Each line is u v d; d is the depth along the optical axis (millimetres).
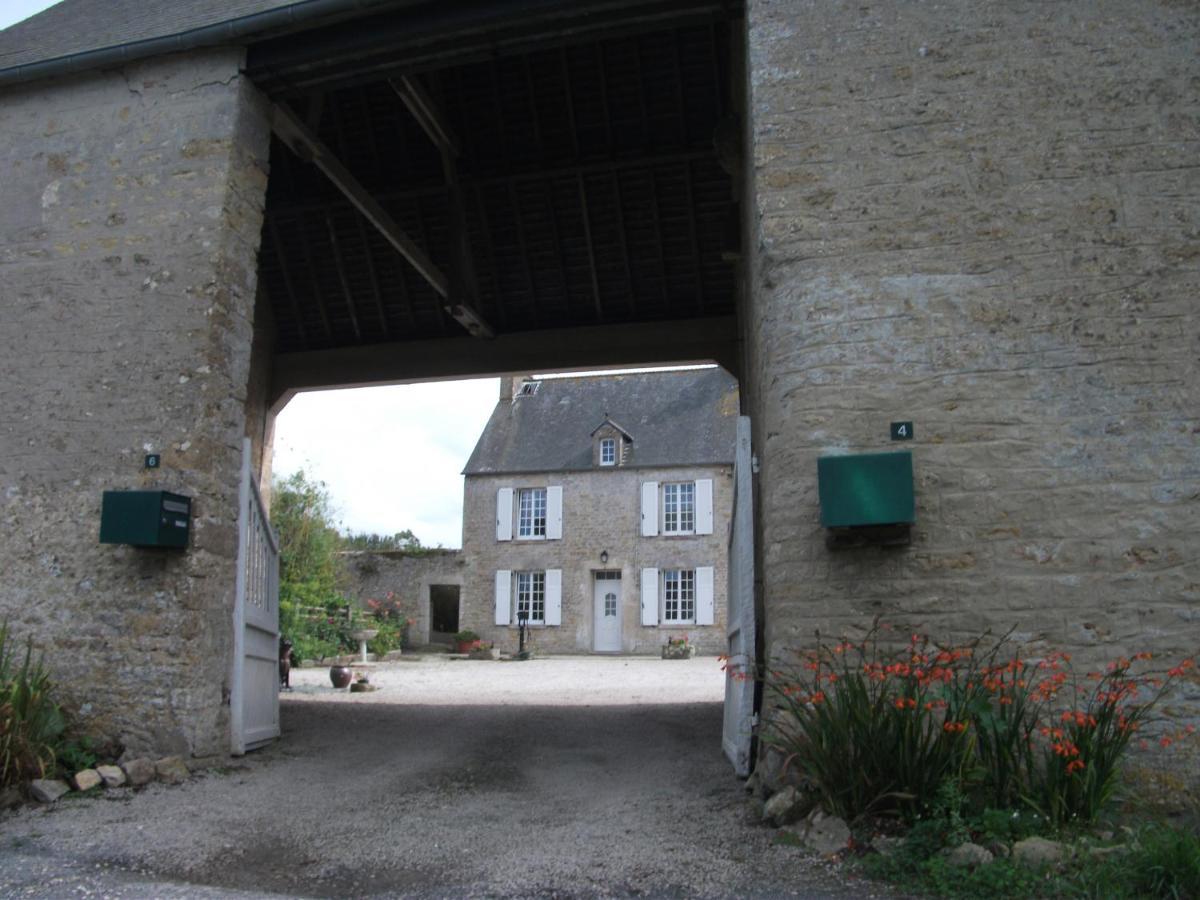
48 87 6320
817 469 4570
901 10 4992
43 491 5711
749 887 3523
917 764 3932
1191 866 3277
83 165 6137
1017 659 4285
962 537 4434
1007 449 4484
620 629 24359
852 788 3979
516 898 3504
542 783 5324
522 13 5586
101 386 5766
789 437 4703
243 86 6023
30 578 5605
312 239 9586
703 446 24609
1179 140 4668
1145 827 3680
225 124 5926
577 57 7965
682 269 9367
